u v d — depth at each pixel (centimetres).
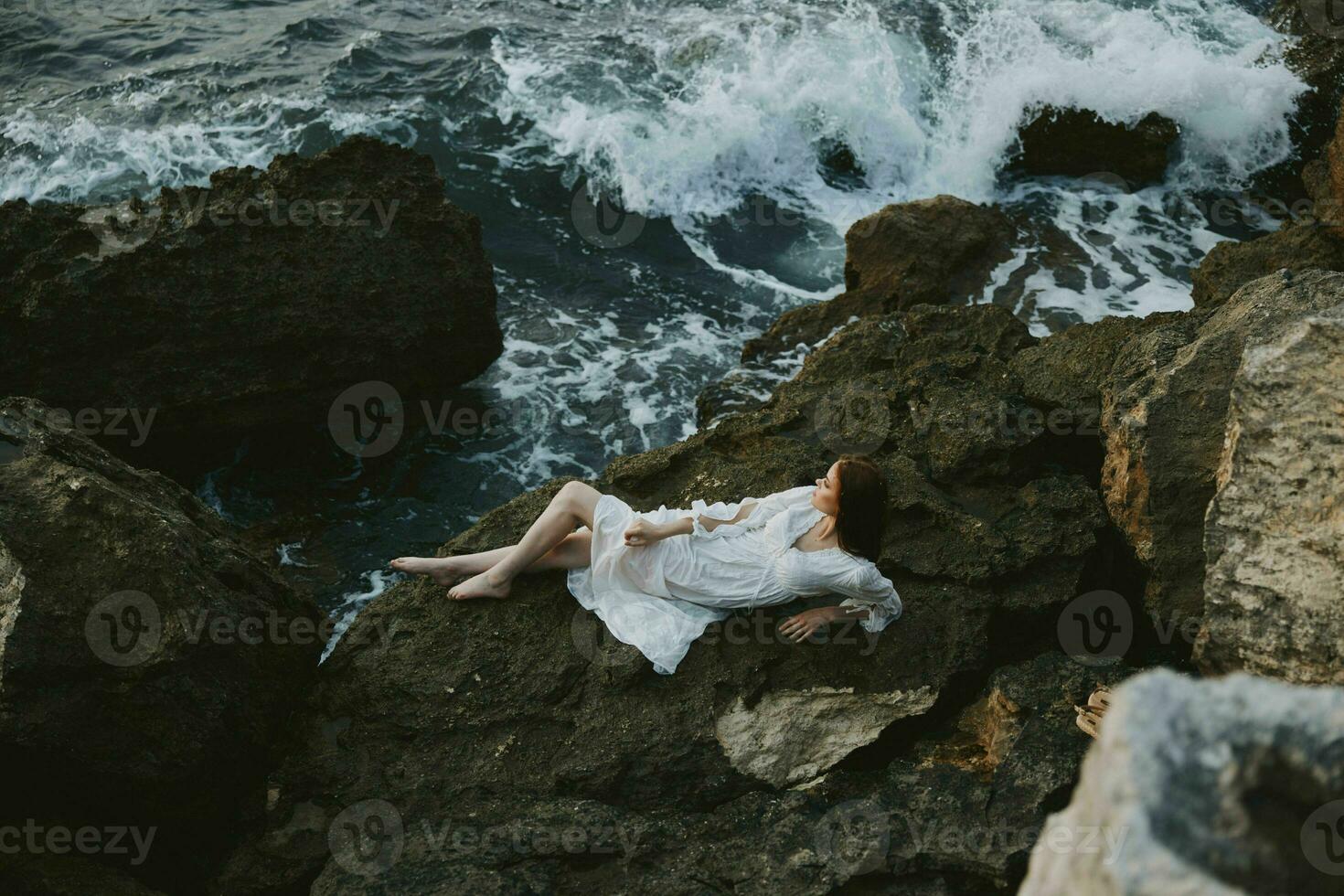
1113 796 205
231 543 518
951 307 734
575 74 1211
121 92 1170
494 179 1108
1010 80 1164
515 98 1182
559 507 534
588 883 432
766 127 1155
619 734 489
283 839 468
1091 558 569
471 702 502
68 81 1189
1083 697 487
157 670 445
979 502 596
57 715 431
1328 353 444
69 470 473
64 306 694
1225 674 464
